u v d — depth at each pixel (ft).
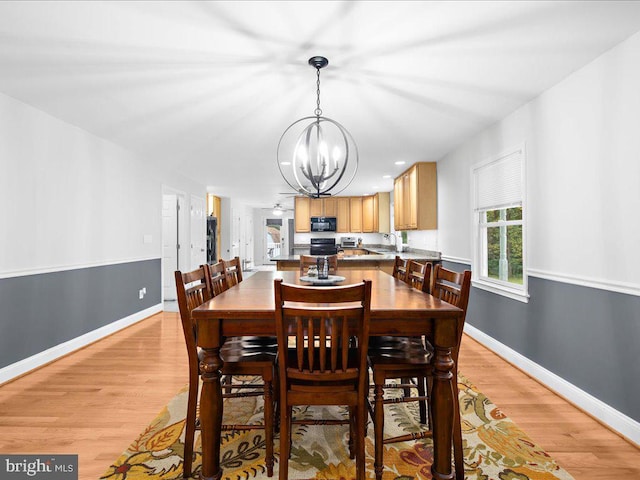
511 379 9.00
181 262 20.43
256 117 10.51
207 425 5.10
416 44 6.64
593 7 5.55
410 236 21.22
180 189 19.70
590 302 7.31
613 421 6.68
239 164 16.93
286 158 15.72
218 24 6.01
